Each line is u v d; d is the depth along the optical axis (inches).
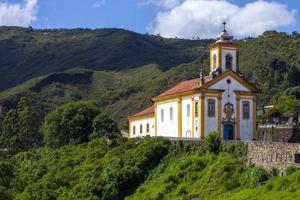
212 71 3836.1
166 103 4084.6
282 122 5413.4
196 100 3718.0
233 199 2463.1
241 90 3811.5
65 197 3356.3
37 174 3860.7
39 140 5762.8
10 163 4210.1
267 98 7155.5
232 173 2765.7
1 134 6038.4
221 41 3873.0
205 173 2891.2
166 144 3437.5
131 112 7849.4
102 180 3324.3
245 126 3806.6
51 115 4653.1
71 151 4165.8
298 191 2251.5
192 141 3267.7
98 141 4126.5
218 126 3718.0
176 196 2842.0
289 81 7805.1
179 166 3073.3
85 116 4547.2
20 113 5757.9
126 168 3324.3
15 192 3683.6
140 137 3853.3
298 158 2532.0
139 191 3142.2
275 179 2511.1
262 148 2760.8
